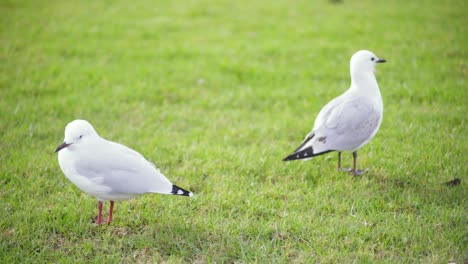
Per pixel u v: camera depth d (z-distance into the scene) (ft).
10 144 23.68
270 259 15.55
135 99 30.27
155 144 24.20
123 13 49.80
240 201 19.12
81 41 40.78
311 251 15.90
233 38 41.88
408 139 24.21
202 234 16.83
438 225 17.21
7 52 37.29
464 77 32.12
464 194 19.17
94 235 17.24
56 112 27.66
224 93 31.14
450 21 44.75
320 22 46.11
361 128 20.75
